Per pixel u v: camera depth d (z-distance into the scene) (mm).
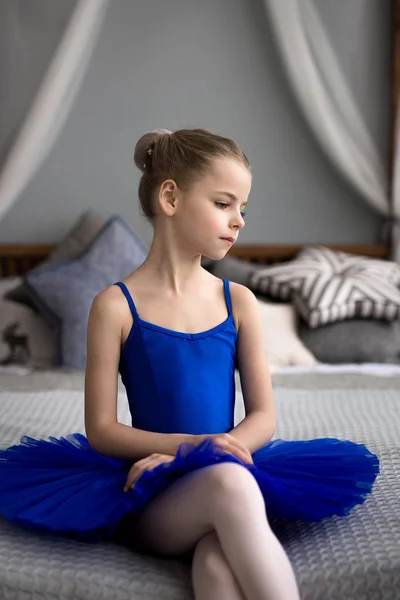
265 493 1213
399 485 1505
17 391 2617
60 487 1279
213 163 1323
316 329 3379
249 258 3990
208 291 1420
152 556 1249
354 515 1345
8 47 3664
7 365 3305
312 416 2168
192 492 1126
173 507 1158
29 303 3441
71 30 3564
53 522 1192
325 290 3379
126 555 1219
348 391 2541
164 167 1359
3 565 1172
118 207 4008
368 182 3893
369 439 1867
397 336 3371
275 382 2766
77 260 3449
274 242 4082
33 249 3904
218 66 3992
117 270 3447
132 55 3969
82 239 3729
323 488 1254
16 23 3658
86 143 3986
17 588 1146
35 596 1138
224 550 1050
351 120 3820
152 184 1386
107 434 1282
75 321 3219
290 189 4059
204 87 3998
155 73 3984
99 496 1228
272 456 1349
